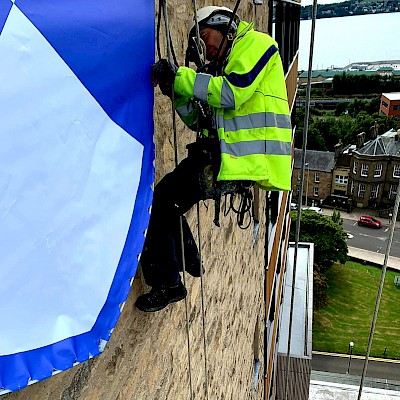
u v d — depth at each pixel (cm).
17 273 174
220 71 282
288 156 297
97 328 221
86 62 198
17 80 165
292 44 1586
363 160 5831
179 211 313
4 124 162
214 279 561
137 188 245
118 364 316
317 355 3181
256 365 1023
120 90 225
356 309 3644
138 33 237
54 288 191
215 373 597
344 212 5969
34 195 176
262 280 1016
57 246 190
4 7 160
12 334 175
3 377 172
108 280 225
